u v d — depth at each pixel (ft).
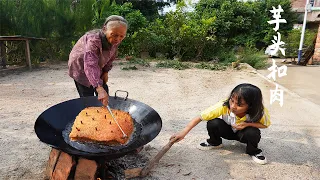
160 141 10.12
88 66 7.32
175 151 9.36
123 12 34.55
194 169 8.24
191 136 10.63
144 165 8.14
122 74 23.04
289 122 12.41
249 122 8.38
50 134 6.47
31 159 8.63
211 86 19.70
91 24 30.07
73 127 6.66
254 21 47.06
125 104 8.18
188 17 39.37
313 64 36.65
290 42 47.19
